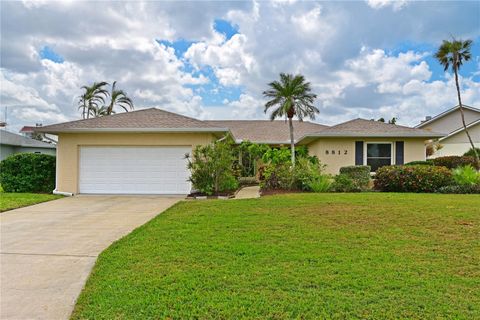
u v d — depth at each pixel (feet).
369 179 53.11
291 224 25.31
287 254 18.52
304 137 64.28
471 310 12.39
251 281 15.02
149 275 15.96
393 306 12.67
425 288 14.17
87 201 42.60
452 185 46.44
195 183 46.65
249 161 75.92
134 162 49.37
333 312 12.31
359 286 14.38
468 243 20.29
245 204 34.40
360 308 12.55
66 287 15.62
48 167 52.60
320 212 29.35
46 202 41.88
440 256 18.16
